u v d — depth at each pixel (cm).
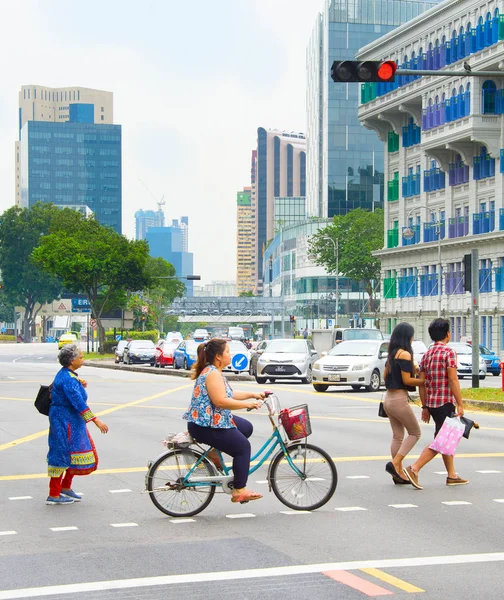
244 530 1170
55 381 1366
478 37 7306
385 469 1656
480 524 1195
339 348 3956
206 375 1247
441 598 860
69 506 1349
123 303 10650
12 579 938
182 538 1128
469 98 7312
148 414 2820
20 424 2584
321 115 19575
